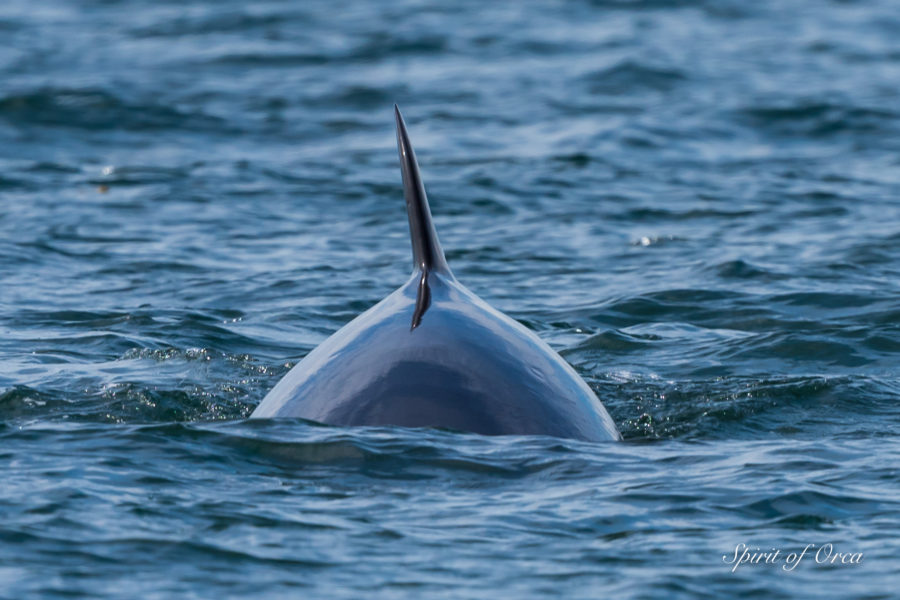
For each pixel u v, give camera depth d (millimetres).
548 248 59594
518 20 142500
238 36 132750
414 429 26016
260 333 42812
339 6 151625
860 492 24969
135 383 33812
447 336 26984
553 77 112688
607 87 108188
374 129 93500
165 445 26625
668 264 55406
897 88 106562
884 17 146250
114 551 21594
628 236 62062
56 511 23188
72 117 94250
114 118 94312
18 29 136250
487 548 22047
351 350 27484
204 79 111438
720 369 37625
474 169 78688
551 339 42250
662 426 30766
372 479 24844
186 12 147375
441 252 29234
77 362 37375
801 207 68125
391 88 108188
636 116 95875
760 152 85625
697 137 89812
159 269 54344
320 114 98750
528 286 52031
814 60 121000
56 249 57688
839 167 80062
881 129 91875
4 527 22391
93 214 65938
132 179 75500
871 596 20234
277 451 25891
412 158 28828
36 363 37062
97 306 47062
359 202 70562
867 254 55625
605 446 26891
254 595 20125
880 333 41062
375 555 21672
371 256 57750
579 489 24656
